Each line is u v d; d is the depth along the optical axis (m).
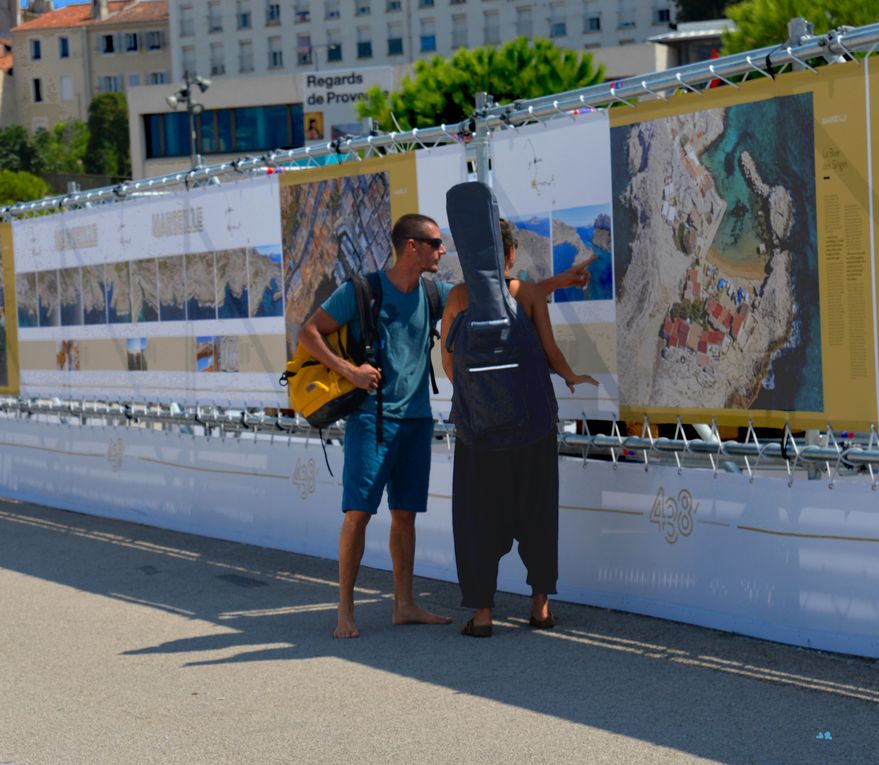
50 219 10.52
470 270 5.61
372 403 5.96
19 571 7.88
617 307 6.09
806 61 6.15
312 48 78.25
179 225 8.96
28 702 5.06
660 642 5.59
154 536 9.11
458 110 25.30
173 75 82.19
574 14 72.25
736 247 5.50
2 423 11.54
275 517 8.43
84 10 109.81
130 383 9.67
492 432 5.64
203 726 4.68
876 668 5.00
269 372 8.27
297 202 7.90
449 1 74.56
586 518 6.36
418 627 6.11
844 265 5.06
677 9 69.81
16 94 107.94
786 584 5.38
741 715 4.54
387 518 7.58
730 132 5.48
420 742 4.40
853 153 5.01
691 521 5.82
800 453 5.31
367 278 6.01
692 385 5.75
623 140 6.00
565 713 4.65
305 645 5.84
